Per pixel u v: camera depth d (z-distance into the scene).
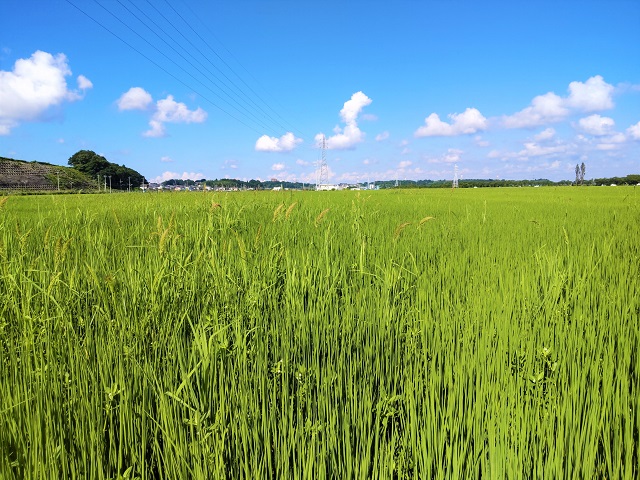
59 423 2.24
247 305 3.79
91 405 2.40
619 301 4.14
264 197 17.23
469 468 2.16
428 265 5.94
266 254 5.39
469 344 3.30
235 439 2.30
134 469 2.27
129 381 2.56
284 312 3.92
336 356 3.22
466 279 5.26
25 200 16.58
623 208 16.38
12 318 3.42
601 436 2.45
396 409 2.66
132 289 3.74
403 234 8.13
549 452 2.15
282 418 2.39
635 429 2.52
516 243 7.85
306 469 2.12
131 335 3.09
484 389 2.67
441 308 4.11
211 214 7.71
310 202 16.42
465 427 2.48
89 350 3.00
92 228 8.27
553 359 3.13
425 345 3.31
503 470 2.06
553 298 4.43
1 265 4.21
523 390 2.74
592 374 2.92
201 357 2.59
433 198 24.67
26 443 2.18
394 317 3.90
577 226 10.35
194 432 2.37
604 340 3.63
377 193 35.56
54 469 1.99
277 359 3.18
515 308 4.18
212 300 3.98
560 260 5.79
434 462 2.23
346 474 2.16
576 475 2.10
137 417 2.47
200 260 4.74
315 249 6.36
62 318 3.23
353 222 8.79
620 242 7.91
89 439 2.26
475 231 9.25
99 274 4.51
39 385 2.47
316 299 4.27
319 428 2.33
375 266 5.41
